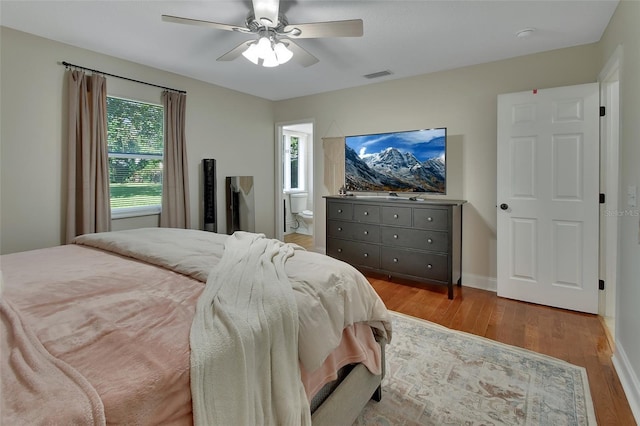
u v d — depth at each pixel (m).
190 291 1.35
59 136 2.91
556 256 2.96
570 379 1.93
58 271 1.62
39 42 2.76
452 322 2.72
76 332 0.98
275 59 2.30
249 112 4.70
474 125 3.49
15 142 2.68
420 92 3.80
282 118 5.04
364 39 2.82
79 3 2.27
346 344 1.47
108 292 1.33
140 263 1.77
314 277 1.44
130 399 0.72
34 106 2.76
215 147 4.25
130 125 3.42
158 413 0.76
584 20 2.47
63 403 0.67
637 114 1.77
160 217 3.69
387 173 3.88
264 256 1.69
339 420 1.39
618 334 2.01
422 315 2.87
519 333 2.51
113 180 3.34
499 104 3.14
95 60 3.10
